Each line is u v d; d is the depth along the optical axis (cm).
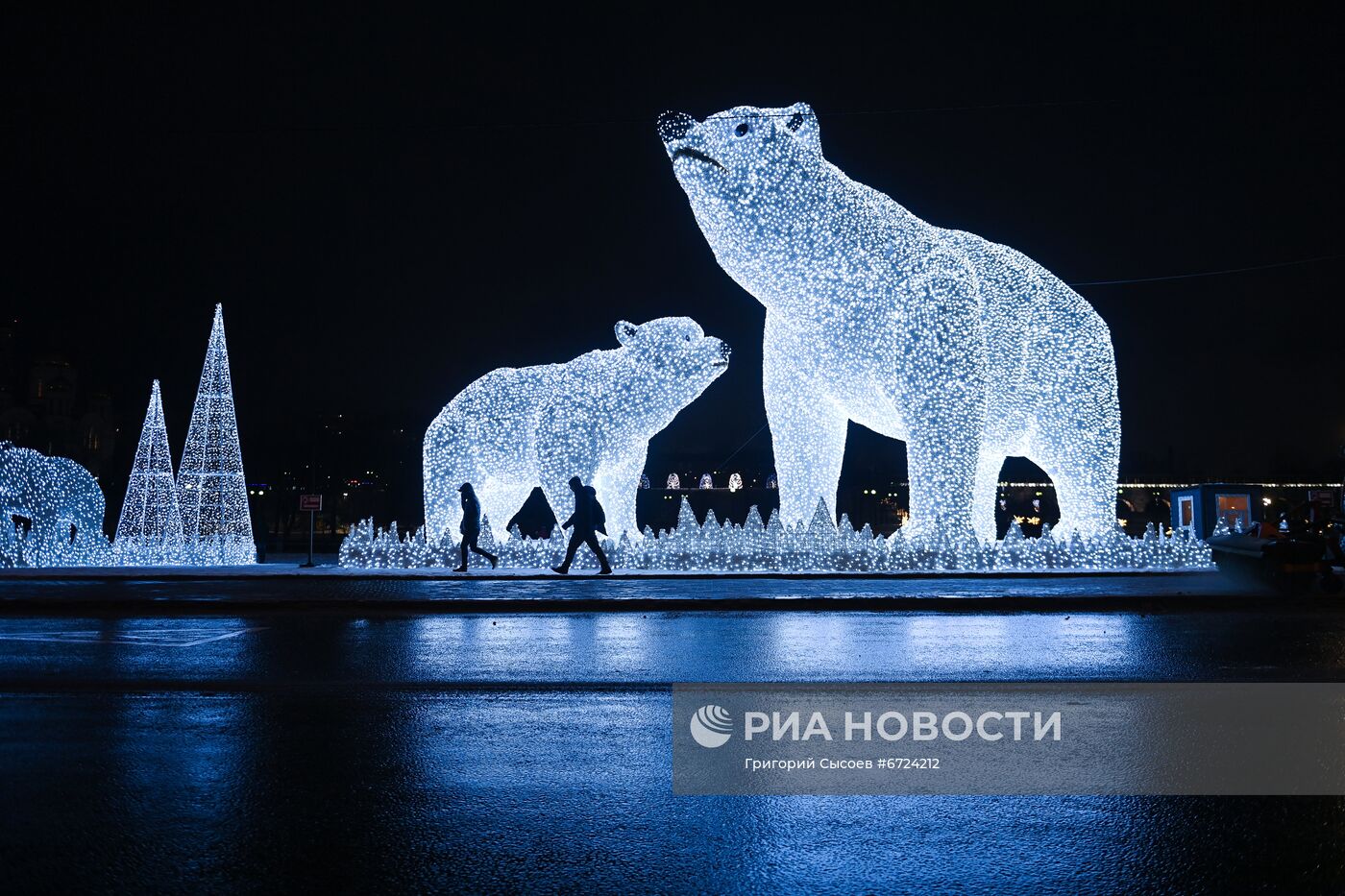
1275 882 352
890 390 1516
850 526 1659
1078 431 1670
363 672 739
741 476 5084
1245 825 410
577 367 1797
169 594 1335
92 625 1031
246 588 1461
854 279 1474
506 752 513
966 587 1386
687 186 1462
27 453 2080
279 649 854
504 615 1127
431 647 863
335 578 1630
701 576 1576
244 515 2206
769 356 1675
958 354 1498
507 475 1841
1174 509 2447
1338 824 411
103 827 403
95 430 5450
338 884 347
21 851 377
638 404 1742
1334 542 1320
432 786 457
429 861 368
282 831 399
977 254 1642
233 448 2209
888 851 381
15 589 1458
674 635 935
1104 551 1650
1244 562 1350
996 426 1655
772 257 1459
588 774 477
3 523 2080
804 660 783
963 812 424
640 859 372
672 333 1758
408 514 4947
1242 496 2275
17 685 691
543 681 702
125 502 2219
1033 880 354
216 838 390
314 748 520
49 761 496
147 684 693
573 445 1723
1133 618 1075
